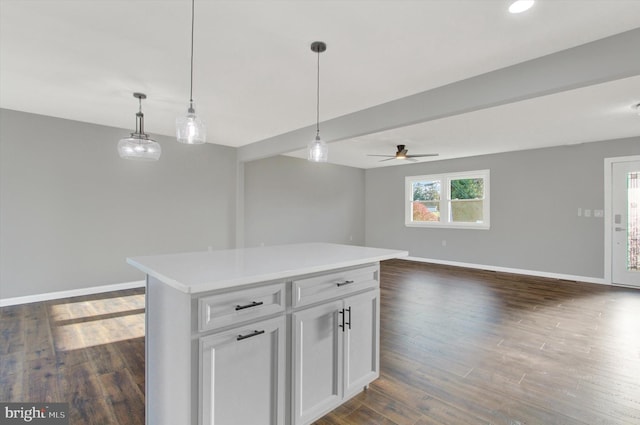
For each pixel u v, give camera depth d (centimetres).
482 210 650
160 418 157
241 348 142
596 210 518
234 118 402
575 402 198
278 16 196
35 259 398
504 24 203
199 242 536
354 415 187
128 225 465
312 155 275
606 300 419
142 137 310
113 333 302
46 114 396
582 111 360
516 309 381
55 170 409
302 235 717
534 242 579
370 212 853
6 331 305
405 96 326
